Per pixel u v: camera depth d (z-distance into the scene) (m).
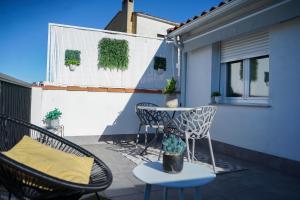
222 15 4.95
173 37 6.29
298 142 3.54
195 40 5.81
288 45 3.77
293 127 3.63
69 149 2.17
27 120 4.18
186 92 6.34
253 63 4.64
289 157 3.66
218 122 5.11
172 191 2.89
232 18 4.84
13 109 3.17
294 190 2.96
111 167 3.81
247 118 4.42
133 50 6.17
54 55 5.53
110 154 4.63
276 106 3.91
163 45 6.49
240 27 4.55
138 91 6.05
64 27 5.62
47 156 1.79
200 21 5.08
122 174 3.48
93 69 5.81
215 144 5.13
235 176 3.46
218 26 5.14
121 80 6.05
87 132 5.59
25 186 1.43
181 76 6.46
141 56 6.24
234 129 4.70
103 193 2.79
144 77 6.26
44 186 1.39
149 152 4.80
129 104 5.96
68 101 5.45
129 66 6.12
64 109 5.41
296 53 3.65
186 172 1.90
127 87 6.09
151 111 5.11
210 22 5.39
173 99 4.21
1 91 2.66
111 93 5.80
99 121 5.69
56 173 1.62
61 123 5.39
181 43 6.31
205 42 5.46
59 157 1.83
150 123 4.94
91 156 2.12
